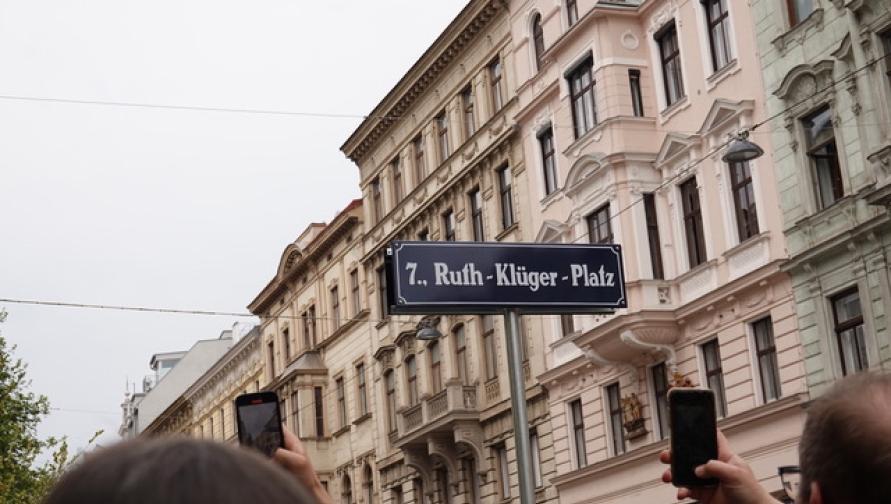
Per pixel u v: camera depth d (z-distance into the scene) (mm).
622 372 30375
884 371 2223
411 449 40938
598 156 29953
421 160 42562
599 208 30469
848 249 23469
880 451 2041
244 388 61531
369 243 46125
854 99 23391
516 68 35812
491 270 12953
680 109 28766
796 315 24891
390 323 44094
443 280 12758
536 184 34438
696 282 27891
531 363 34875
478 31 37969
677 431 3324
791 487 17125
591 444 31719
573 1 32844
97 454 1172
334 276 49562
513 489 35875
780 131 25422
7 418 39219
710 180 27484
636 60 30203
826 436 2127
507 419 36219
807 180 24625
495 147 36688
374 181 46344
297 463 3262
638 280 28578
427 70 40812
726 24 27391
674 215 28781
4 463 37844
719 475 3080
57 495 1118
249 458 1179
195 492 1104
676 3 28891
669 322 28453
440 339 40156
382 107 44438
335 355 49438
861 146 23219
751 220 26406
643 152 29438
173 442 1203
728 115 26734
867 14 23094
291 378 51094
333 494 49125
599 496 31312
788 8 25469
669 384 28562
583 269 13273
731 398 26750
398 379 43094
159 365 100125
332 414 49656
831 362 23891
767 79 25828
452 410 37375
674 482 3307
